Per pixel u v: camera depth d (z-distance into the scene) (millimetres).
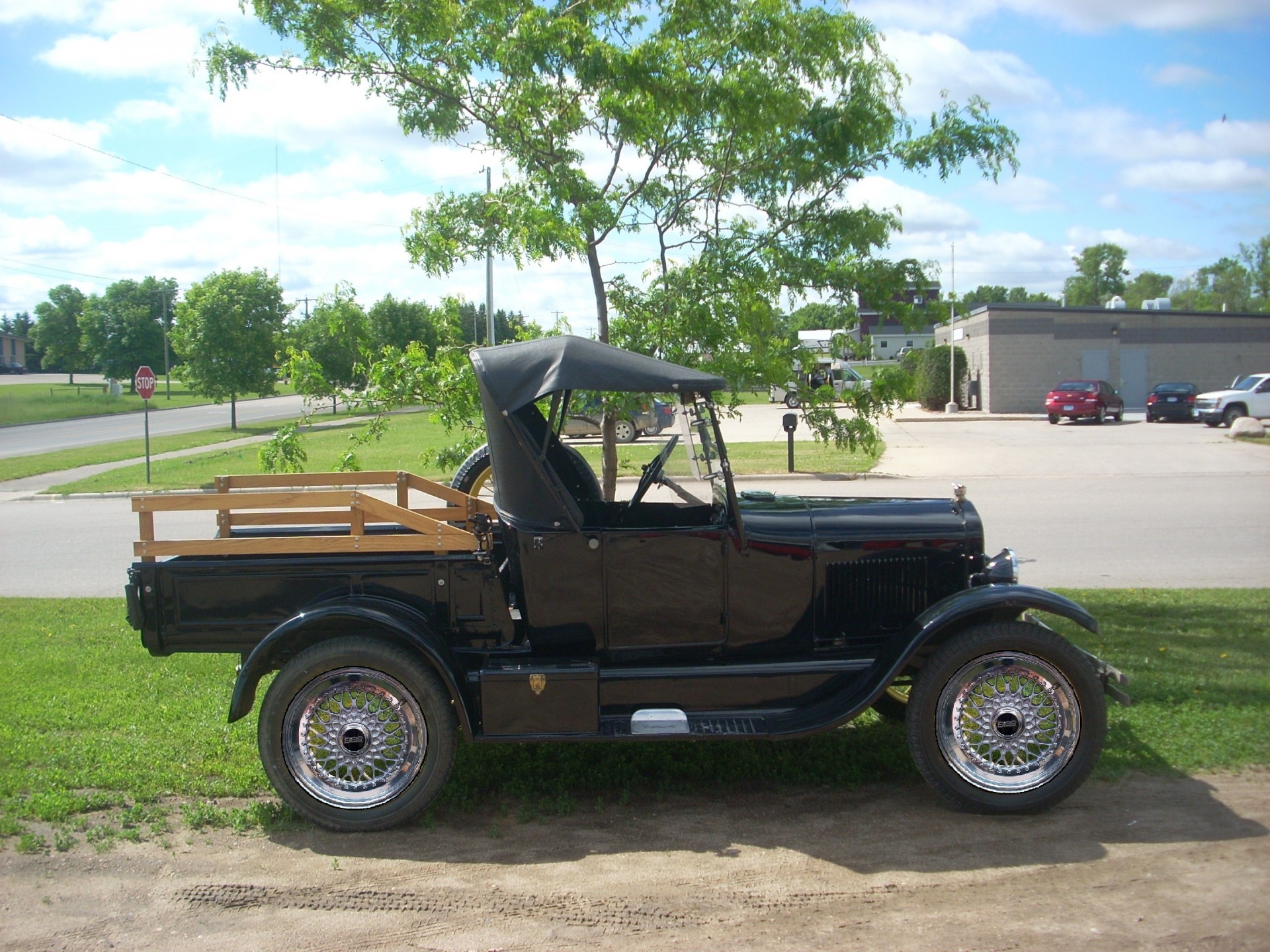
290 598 4516
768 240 7129
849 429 7125
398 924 3434
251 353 36281
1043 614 7461
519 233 6547
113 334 64375
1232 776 4570
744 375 6859
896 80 6953
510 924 3420
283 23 6859
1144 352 35000
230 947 3295
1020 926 3322
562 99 6941
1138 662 6129
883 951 3188
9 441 34719
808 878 3719
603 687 4508
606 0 6844
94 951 3270
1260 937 3215
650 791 4609
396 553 4578
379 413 7141
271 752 4184
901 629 4832
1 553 11781
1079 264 100375
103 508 16438
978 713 4305
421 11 6578
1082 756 4211
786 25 6531
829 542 4691
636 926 3385
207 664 6551
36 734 5219
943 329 42188
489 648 4594
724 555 4566
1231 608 7531
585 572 4492
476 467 6070
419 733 4219
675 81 6582
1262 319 34625
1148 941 3207
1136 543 10766
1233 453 20750
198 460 24062
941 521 4836
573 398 5270
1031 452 21500
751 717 4480
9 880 3775
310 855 3992
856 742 5125
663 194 7305
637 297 6984
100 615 8023
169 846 4070
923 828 4152
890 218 7047
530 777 4734
